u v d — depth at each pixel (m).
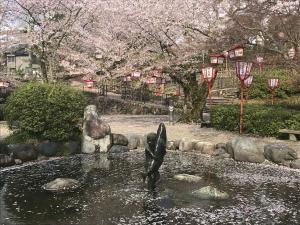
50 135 10.60
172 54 15.46
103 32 16.91
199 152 11.27
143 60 16.42
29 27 16.91
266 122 11.92
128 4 14.88
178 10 14.20
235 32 13.16
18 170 9.02
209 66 12.99
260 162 9.77
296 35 11.91
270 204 6.50
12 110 10.40
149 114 22.02
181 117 16.95
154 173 7.56
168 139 12.30
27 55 36.69
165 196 6.94
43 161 10.06
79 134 11.59
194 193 7.00
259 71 23.38
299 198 6.82
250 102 20.80
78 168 9.27
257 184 7.77
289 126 11.53
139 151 11.70
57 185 7.48
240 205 6.45
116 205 6.46
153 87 28.03
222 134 12.81
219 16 14.28
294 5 11.60
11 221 5.70
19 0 15.71
